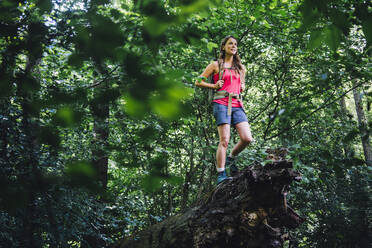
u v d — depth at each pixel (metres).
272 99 7.48
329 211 8.09
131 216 5.44
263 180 2.73
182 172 7.17
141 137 0.73
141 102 0.54
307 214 8.25
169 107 0.54
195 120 5.14
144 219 6.62
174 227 3.17
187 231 3.00
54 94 0.71
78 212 3.78
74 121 0.68
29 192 0.61
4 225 2.52
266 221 2.84
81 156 3.93
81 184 0.63
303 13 0.76
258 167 2.88
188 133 5.78
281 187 2.79
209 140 5.97
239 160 3.92
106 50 0.61
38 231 2.66
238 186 3.10
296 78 6.76
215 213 2.88
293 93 6.47
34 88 0.76
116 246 3.70
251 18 5.01
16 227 2.52
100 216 4.54
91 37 0.60
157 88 0.55
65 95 0.70
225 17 5.18
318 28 0.77
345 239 7.48
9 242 2.46
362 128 1.35
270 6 4.98
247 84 7.62
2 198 0.57
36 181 0.62
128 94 0.55
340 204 7.40
